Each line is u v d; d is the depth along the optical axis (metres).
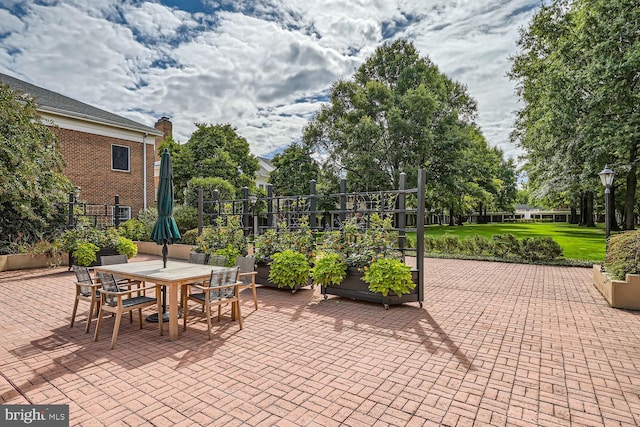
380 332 4.59
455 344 4.14
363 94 23.75
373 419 2.59
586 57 14.37
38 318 5.32
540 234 21.89
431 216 42.19
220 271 4.52
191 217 15.25
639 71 12.98
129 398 2.91
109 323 5.10
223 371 3.43
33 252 10.08
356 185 23.16
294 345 4.14
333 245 6.61
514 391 3.01
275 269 6.98
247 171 27.88
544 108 16.09
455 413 2.67
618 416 2.62
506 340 4.27
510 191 47.66
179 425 2.52
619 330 4.63
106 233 11.13
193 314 5.50
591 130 14.07
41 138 11.02
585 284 7.80
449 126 23.45
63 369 3.48
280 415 2.65
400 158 21.91
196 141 25.62
